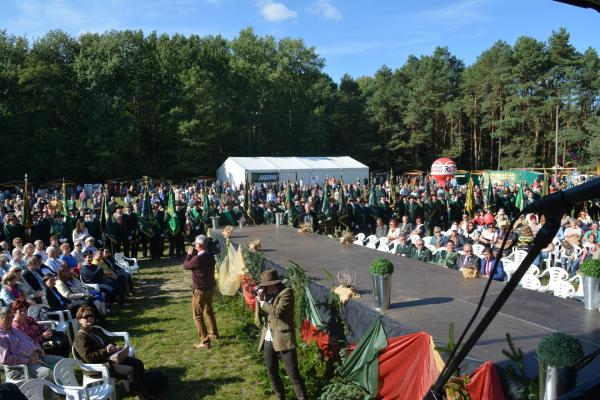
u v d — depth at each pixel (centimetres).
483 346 417
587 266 509
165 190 2970
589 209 1639
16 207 2067
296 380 559
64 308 874
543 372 262
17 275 880
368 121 6925
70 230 1542
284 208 2041
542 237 131
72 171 5012
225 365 745
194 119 5275
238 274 966
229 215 1836
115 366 623
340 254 859
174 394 655
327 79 7638
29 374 623
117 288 1090
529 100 5634
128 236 1571
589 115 5391
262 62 6869
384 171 6869
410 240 1179
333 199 2066
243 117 6044
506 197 2295
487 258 934
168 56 5753
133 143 5222
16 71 4934
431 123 6606
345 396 518
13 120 4850
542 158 5688
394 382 472
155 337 877
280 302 555
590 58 5491
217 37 7025
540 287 913
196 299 806
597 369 348
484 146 6712
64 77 5166
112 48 5438
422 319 492
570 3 106
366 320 530
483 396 374
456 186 3725
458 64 8562
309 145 6412
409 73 7881
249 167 4122
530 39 6022
